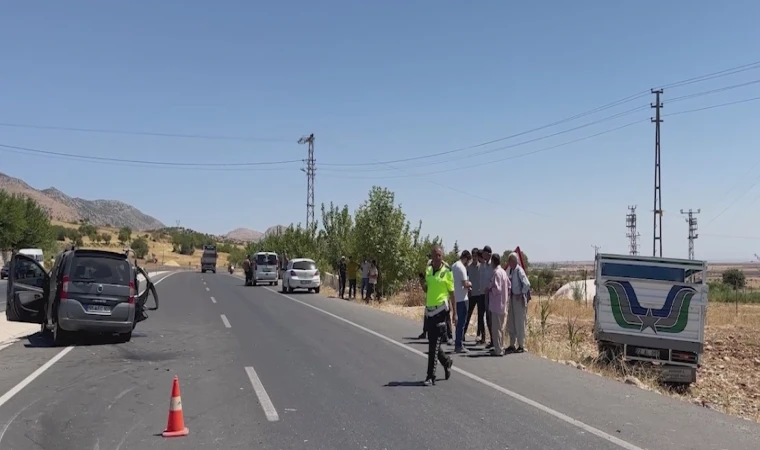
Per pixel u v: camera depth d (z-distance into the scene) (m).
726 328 24.84
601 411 8.42
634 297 13.98
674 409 8.64
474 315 23.42
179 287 38.22
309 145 60.28
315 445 6.78
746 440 7.20
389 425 7.58
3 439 6.98
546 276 52.16
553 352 14.06
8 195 63.88
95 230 115.50
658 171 46.12
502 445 6.80
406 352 13.30
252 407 8.48
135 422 7.72
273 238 71.56
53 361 12.09
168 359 12.41
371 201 31.00
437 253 10.17
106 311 14.23
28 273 15.28
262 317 20.67
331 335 16.11
